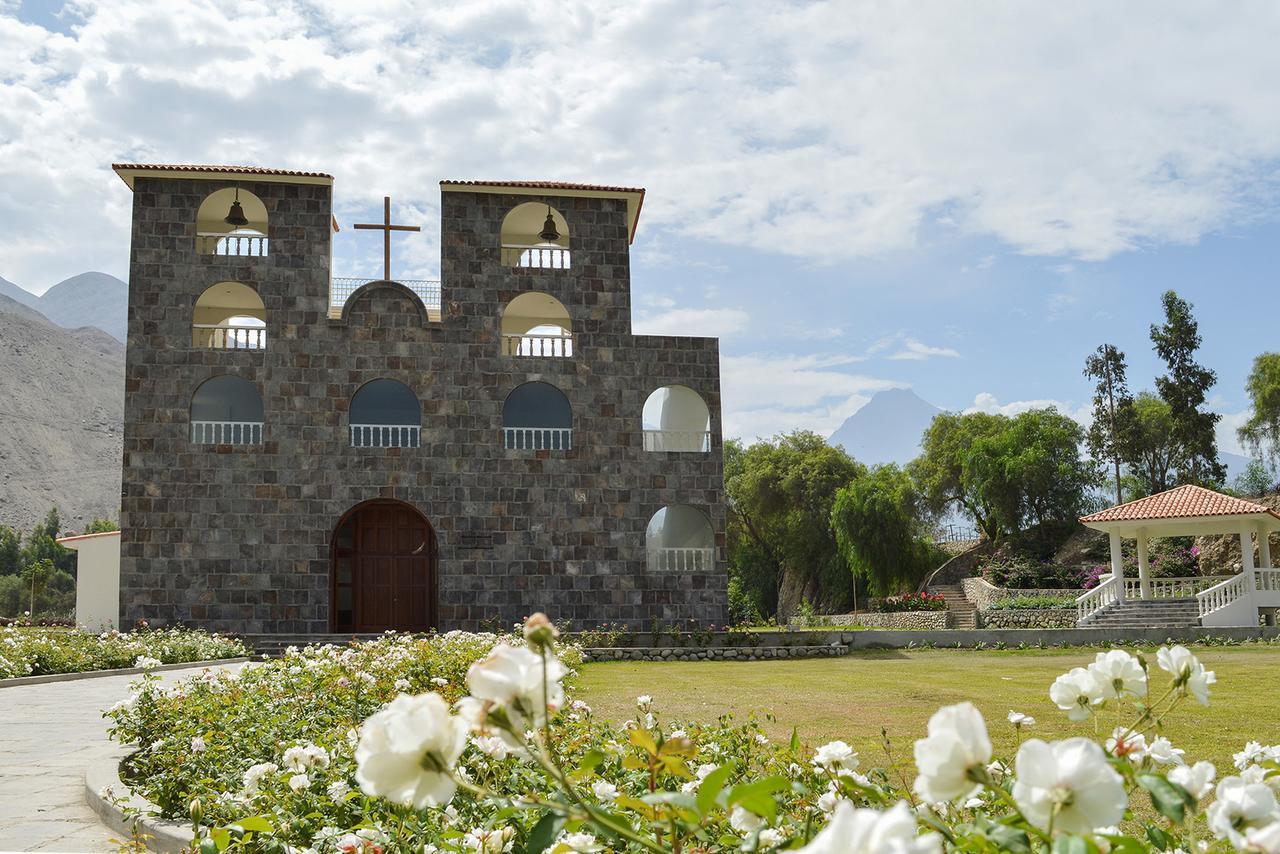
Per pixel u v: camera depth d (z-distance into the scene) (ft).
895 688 63.10
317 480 105.09
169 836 22.80
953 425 235.20
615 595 108.06
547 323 128.98
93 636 89.71
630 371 112.78
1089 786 5.68
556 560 107.96
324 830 14.47
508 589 106.83
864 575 200.64
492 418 109.40
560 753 18.16
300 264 108.37
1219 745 37.47
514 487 108.47
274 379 106.11
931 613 155.74
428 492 107.04
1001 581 186.80
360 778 6.12
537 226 122.62
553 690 6.89
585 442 110.52
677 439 113.60
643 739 8.95
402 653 42.16
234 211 108.27
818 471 223.92
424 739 6.11
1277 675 67.36
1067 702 9.59
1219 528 118.21
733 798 7.08
